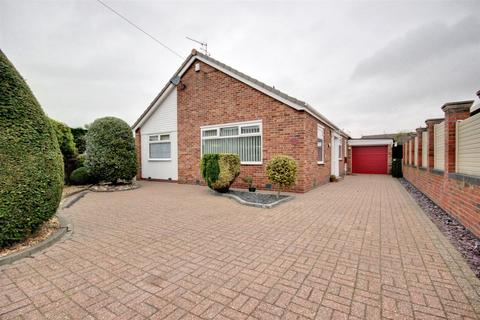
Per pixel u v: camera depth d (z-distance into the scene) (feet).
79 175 35.60
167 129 40.91
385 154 63.05
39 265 9.50
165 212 18.84
